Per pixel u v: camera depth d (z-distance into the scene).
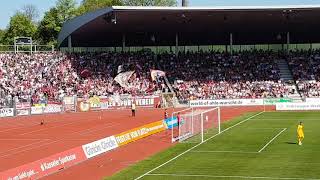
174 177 28.56
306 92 82.94
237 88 85.44
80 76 84.88
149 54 93.25
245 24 83.88
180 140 43.94
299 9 72.12
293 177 27.62
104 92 82.25
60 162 31.91
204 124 55.72
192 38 94.75
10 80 78.56
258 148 38.25
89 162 34.41
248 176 28.20
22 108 73.25
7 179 25.25
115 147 40.09
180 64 91.44
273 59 92.00
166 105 81.69
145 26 83.94
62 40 94.25
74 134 51.06
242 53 93.94
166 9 70.88
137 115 70.75
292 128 50.75
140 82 85.56
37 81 80.75
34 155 39.00
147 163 33.44
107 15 72.69
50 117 70.38
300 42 94.06
